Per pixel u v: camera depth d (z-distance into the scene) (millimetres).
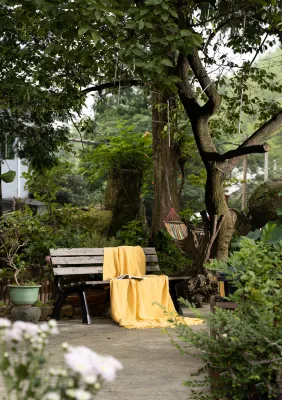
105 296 9883
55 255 9172
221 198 10727
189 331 3725
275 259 4027
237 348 3500
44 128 12555
